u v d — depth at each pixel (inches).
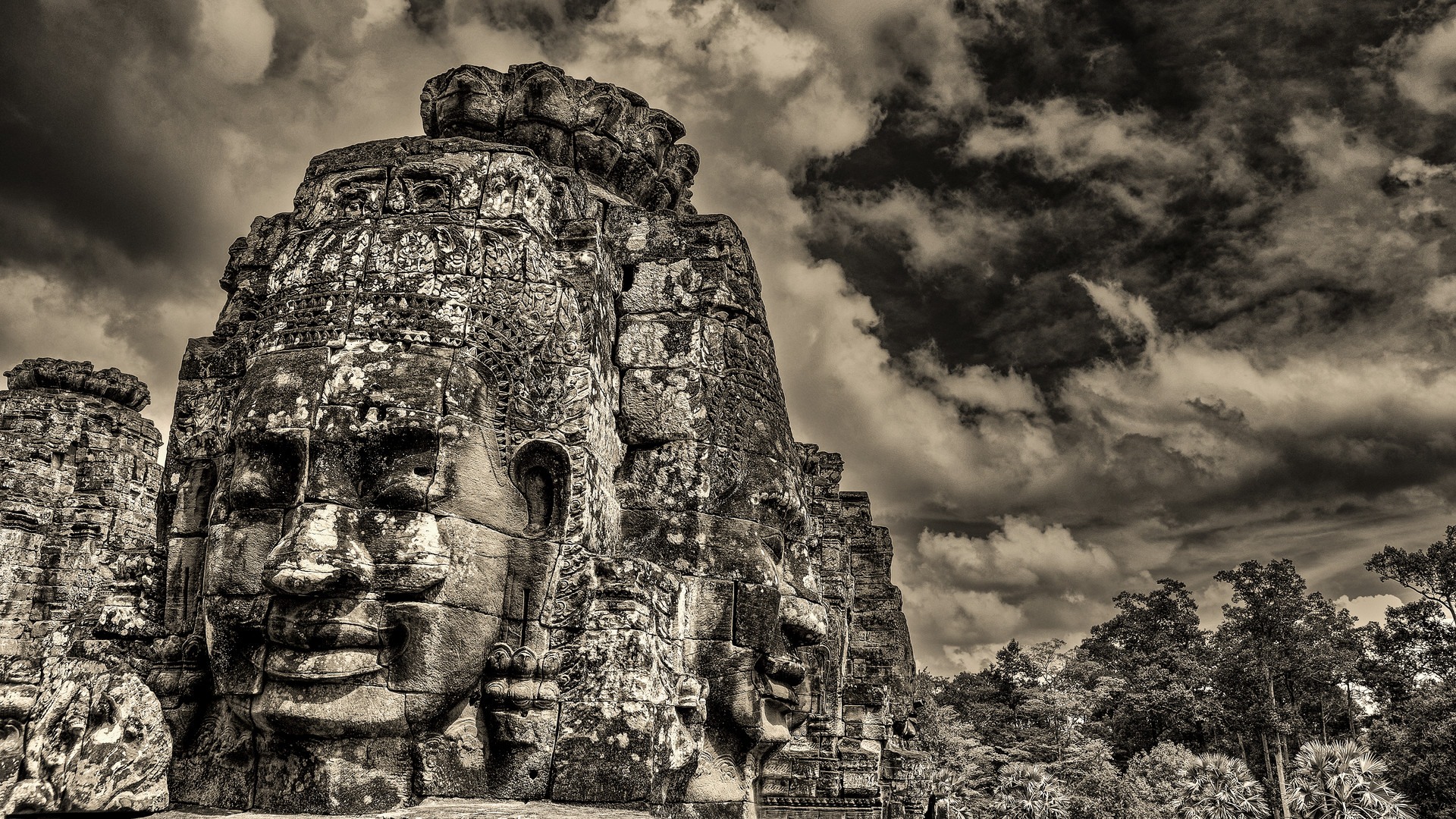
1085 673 2551.7
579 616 246.2
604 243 310.2
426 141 274.4
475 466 240.1
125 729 217.9
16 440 540.7
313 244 253.4
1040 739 2047.2
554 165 341.4
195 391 297.1
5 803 199.6
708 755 288.0
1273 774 2017.7
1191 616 2699.3
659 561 292.5
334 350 237.6
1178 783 1568.7
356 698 216.2
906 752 655.8
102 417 567.2
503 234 263.3
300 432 230.2
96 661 229.3
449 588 228.7
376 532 225.0
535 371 259.1
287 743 222.4
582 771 229.6
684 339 315.6
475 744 233.6
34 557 524.7
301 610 216.7
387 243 248.8
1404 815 1194.0
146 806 217.2
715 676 286.5
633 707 235.9
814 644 339.6
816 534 440.5
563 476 255.9
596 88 356.5
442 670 225.5
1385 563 1969.7
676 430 305.6
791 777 424.8
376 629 219.6
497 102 344.2
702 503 299.0
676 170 393.7
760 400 324.5
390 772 221.6
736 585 295.4
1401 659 1983.3
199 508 277.6
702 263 328.2
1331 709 2123.5
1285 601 2038.6
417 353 239.1
